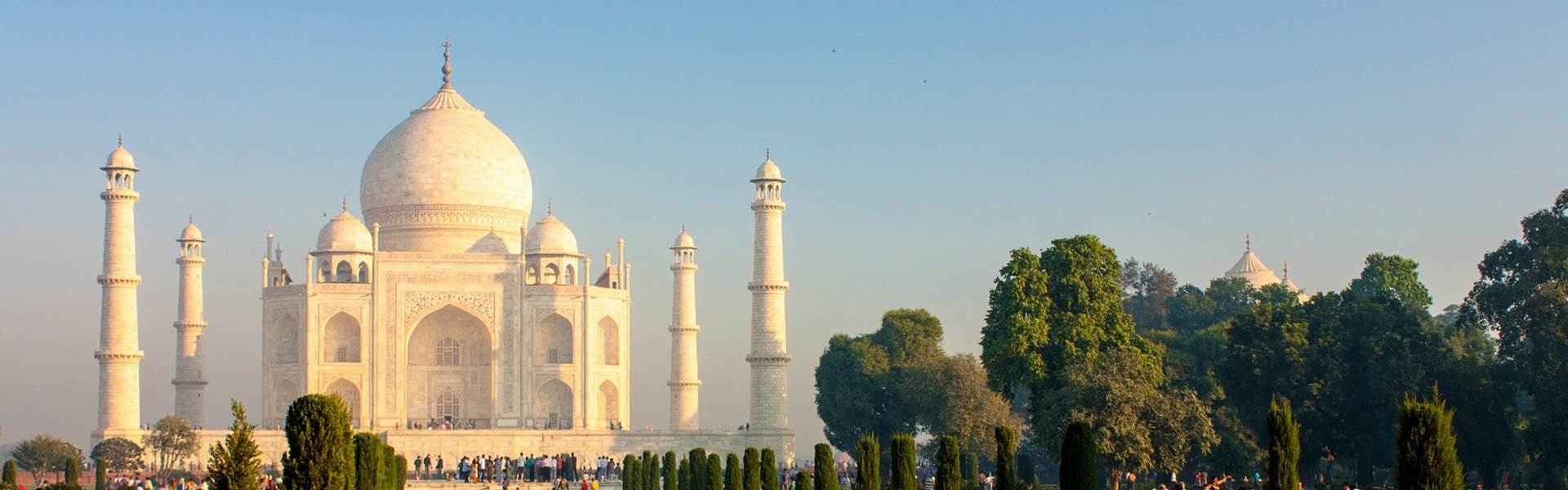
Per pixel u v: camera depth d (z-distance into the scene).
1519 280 164.00
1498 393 165.38
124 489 131.62
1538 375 158.50
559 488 171.25
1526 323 158.88
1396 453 74.38
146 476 193.00
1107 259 164.25
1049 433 151.50
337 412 81.50
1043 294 161.12
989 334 165.75
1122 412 148.12
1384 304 180.38
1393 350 169.50
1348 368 170.00
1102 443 146.50
